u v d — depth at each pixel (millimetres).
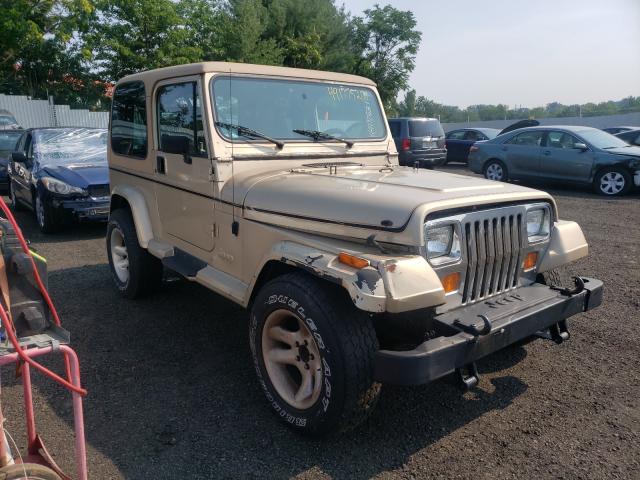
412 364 2506
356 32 36500
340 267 2654
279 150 3906
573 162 11867
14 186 10000
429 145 15477
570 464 2797
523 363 3902
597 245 7277
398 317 2881
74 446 2953
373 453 2895
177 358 4016
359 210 2879
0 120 15195
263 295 3080
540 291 3295
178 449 2928
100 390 3553
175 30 21297
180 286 5613
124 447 2947
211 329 4547
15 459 2449
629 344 4184
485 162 13469
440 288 2633
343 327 2674
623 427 3111
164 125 4312
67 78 22531
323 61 30141
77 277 6031
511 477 2705
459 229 2871
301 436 3033
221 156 3662
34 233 8344
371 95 4566
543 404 3367
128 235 4957
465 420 3209
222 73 3764
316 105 4191
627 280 5723
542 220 3479
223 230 3688
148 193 4715
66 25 19703
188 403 3393
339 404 2697
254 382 3660
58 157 8875
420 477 2705
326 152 4129
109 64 21281
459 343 2619
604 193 11562
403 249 2715
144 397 3467
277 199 3275
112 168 5441
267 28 28516
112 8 20625
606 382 3623
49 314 2158
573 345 4184
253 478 2697
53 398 3457
